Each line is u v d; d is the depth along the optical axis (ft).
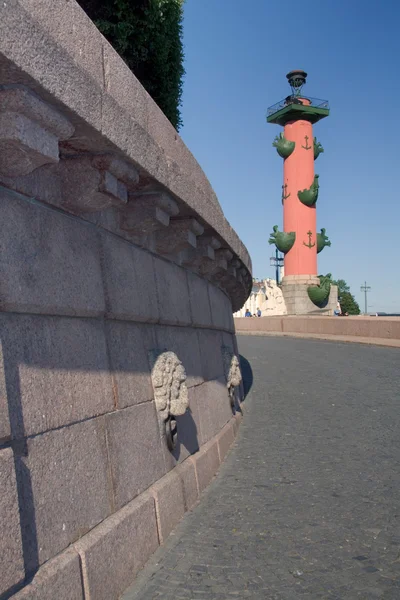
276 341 84.94
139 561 12.28
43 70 8.27
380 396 34.99
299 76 177.47
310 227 176.45
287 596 11.20
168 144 17.12
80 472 10.66
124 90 13.73
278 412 31.17
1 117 8.33
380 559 12.95
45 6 10.34
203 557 12.98
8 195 9.52
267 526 14.96
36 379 9.66
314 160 180.65
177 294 19.22
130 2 23.41
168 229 17.25
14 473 8.32
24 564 8.63
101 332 12.57
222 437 22.30
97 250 12.81
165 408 15.28
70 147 10.87
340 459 21.57
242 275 31.48
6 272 9.04
